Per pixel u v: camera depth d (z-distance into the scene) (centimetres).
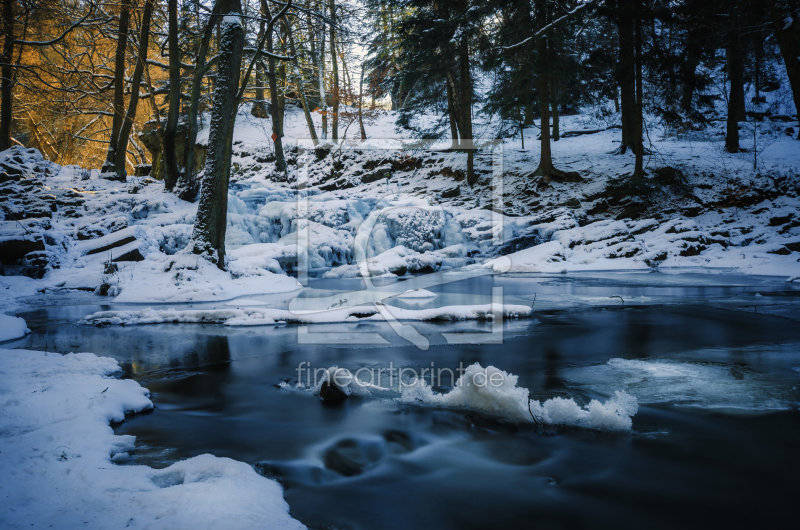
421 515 242
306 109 3125
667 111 2378
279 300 1126
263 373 533
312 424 373
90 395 404
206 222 1348
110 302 1131
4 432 334
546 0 2278
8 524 210
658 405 405
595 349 625
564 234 2098
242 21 1405
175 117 2205
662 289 1268
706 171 2388
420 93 2688
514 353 605
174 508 226
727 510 246
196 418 390
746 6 2511
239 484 257
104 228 1723
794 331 730
